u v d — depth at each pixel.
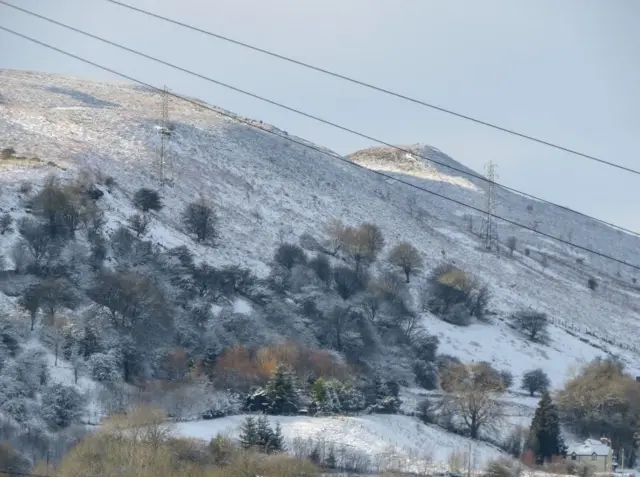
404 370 156.88
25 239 160.38
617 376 154.50
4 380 113.88
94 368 125.69
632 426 140.38
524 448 127.56
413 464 110.31
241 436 104.31
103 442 90.50
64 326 132.75
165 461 87.88
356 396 132.62
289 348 145.88
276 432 107.19
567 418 143.00
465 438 129.12
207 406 120.94
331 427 118.00
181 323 149.38
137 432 93.50
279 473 92.81
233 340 148.50
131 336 138.00
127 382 127.00
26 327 132.38
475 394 136.12
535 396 157.88
